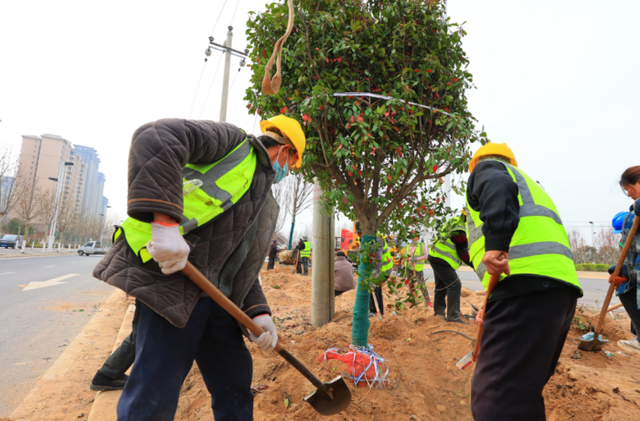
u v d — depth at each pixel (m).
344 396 2.02
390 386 2.60
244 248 1.62
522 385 1.46
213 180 1.48
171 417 1.41
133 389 1.37
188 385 2.65
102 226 83.56
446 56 2.69
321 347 3.14
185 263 1.29
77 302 7.15
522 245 1.56
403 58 2.53
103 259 1.39
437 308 4.93
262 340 1.67
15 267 14.62
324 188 3.15
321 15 2.50
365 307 2.90
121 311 6.11
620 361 3.50
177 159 1.27
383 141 2.68
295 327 4.67
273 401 2.34
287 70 2.78
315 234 4.97
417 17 2.62
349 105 2.53
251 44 2.92
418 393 2.60
